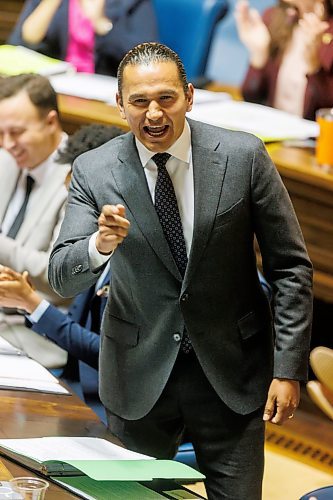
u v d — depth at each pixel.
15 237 8.70
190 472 5.14
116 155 5.93
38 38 12.41
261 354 6.04
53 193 8.64
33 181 8.76
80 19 12.13
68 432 5.68
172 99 5.45
